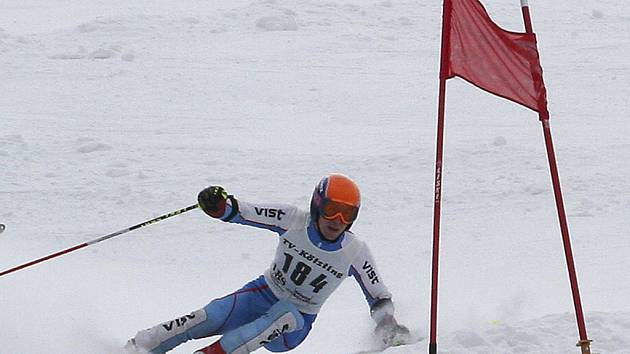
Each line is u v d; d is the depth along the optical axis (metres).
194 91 63.41
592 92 63.47
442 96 18.22
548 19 88.31
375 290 20.16
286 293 19.92
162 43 77.81
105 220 39.44
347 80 67.25
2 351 20.69
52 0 105.12
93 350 21.78
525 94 18.23
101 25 82.81
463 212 39.53
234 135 53.75
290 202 41.50
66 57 73.25
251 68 70.19
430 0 95.88
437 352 19.34
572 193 41.53
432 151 49.41
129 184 44.28
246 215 19.36
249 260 34.62
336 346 23.16
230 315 19.98
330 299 29.27
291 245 19.55
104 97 61.53
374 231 37.34
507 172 45.06
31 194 42.75
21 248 35.16
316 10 89.69
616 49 76.50
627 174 44.50
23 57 72.44
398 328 20.30
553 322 20.62
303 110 59.75
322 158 48.84
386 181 44.44
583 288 28.95
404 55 75.75
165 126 55.31
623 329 20.12
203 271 33.31
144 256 34.88
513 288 29.14
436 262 17.72
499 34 18.27
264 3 91.00
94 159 48.50
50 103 59.91
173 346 19.86
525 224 37.41
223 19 86.75
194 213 40.25
